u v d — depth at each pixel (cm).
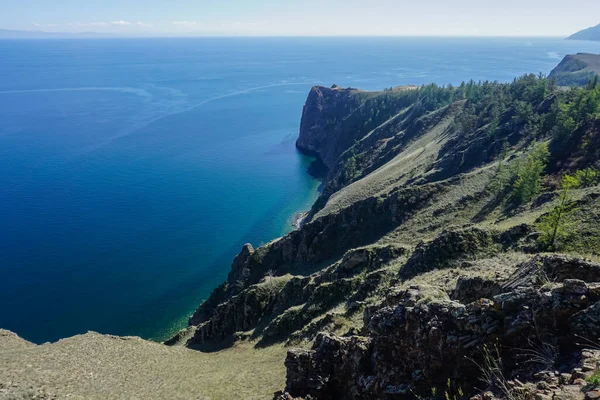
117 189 16538
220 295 9200
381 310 2461
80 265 11075
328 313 4794
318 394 2484
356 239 8638
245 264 9431
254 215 14712
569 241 4062
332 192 15862
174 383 4125
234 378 3978
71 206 14750
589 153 7331
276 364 4178
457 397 1720
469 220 7288
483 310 1842
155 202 15450
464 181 8594
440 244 4809
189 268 11175
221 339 6888
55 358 4691
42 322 8919
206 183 17750
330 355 2600
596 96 8506
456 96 18838
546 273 2045
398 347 2161
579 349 1465
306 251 9019
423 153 13462
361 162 17075
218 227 13638
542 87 11800
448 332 1916
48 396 3478
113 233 12875
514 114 11406
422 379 1947
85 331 8719
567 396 1152
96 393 3741
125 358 4988
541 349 1561
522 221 5334
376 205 8862
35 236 12500
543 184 7325
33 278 10444
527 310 1694
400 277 4816
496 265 3591
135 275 10744
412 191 8638
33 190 16062
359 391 2267
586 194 4931
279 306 6712
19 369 4169
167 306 9612
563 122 8269
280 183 18300
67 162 19600
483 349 1745
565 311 1573
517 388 1303
